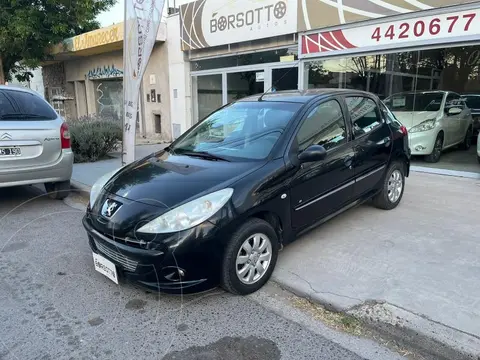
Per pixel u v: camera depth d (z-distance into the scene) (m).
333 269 3.57
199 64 11.60
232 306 3.11
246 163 3.45
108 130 9.09
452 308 2.87
